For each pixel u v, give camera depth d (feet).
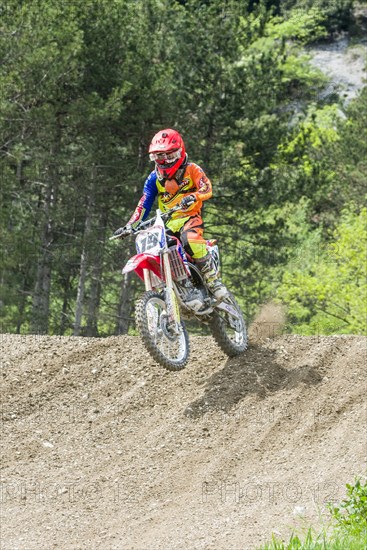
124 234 42.57
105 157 114.11
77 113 106.01
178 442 39.73
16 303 113.91
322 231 176.96
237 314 46.34
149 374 45.75
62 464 38.75
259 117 123.13
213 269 42.93
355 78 289.74
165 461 38.34
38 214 115.65
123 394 44.39
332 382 43.34
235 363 45.88
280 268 138.62
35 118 104.37
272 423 40.50
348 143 169.68
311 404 41.75
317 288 122.62
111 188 120.88
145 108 112.27
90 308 129.18
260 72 122.52
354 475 35.47
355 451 37.42
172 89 117.19
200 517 33.50
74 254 115.03
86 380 45.75
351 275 131.23
